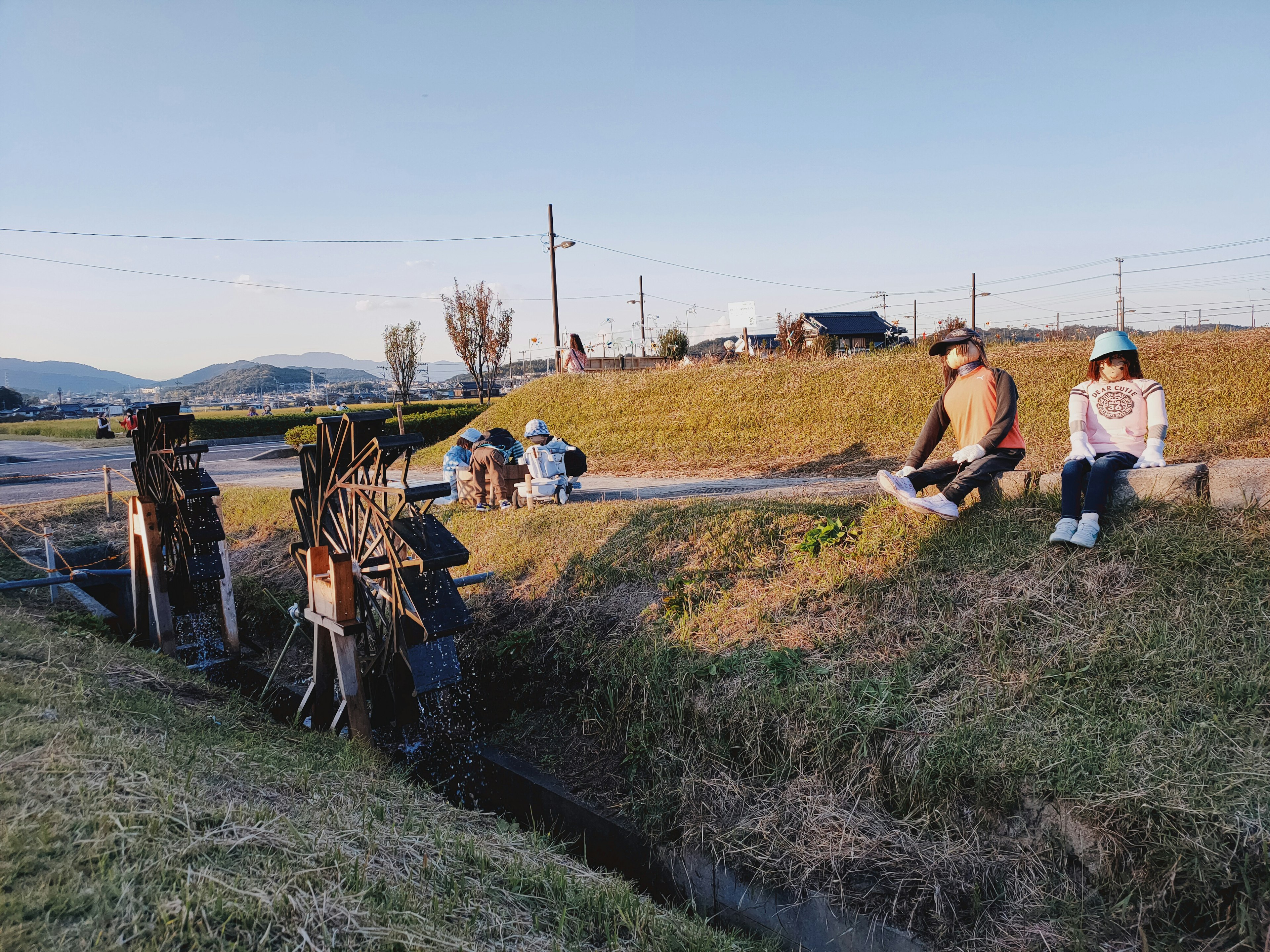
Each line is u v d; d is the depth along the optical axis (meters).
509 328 34.81
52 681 4.16
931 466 5.52
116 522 11.69
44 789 2.76
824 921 3.62
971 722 3.86
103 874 2.30
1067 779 3.36
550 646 6.22
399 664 5.58
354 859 2.87
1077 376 14.66
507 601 7.11
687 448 16.28
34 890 2.18
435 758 5.73
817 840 3.82
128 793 2.86
